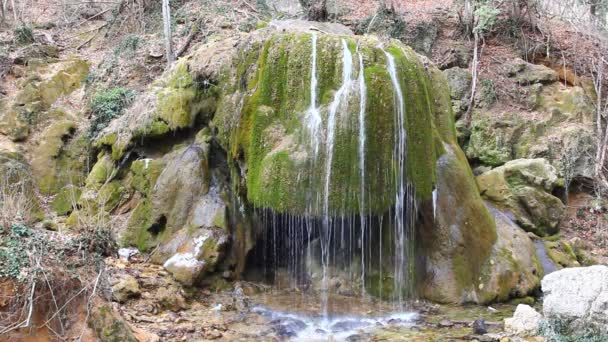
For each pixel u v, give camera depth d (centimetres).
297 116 683
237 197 743
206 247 693
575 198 949
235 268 720
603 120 1025
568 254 803
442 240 732
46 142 979
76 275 441
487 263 727
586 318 540
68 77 1123
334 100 667
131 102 982
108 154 900
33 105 1022
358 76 674
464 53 1124
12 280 407
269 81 703
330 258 732
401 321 630
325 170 651
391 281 709
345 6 1304
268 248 757
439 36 1182
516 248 755
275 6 1370
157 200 766
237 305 654
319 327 600
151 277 652
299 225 708
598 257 824
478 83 1048
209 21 1220
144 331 527
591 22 1247
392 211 695
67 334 427
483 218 759
